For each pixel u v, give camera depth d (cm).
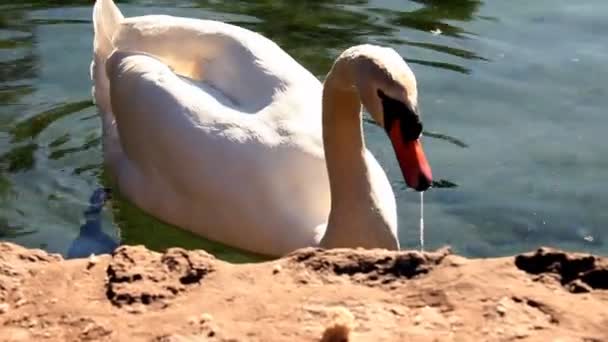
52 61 984
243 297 398
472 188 786
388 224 659
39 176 812
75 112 905
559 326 371
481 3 1105
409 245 720
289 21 1058
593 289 392
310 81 759
